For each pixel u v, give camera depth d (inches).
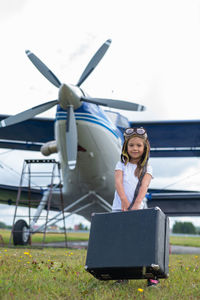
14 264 108.2
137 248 65.6
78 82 310.7
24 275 83.6
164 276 68.6
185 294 71.2
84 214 440.5
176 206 468.8
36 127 476.1
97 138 310.0
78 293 70.3
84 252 217.0
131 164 89.9
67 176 347.3
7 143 522.3
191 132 476.4
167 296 68.6
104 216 72.9
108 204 362.6
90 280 85.9
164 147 525.7
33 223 325.7
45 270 95.0
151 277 70.1
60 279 86.0
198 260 181.0
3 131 490.9
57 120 304.5
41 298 61.7
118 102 301.6
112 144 322.3
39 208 361.4
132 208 82.1
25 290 66.1
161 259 65.9
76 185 353.7
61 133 305.7
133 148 87.4
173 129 470.9
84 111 302.7
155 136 496.1
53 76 317.1
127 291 72.6
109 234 70.2
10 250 207.2
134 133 87.6
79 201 360.2
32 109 308.7
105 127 314.7
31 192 440.8
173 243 620.4
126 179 88.4
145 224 66.9
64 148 314.0
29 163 310.8
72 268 108.3
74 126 293.0
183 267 124.0
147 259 63.7
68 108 295.3
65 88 284.5
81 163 325.1
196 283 88.0
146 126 467.8
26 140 515.8
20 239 328.8
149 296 66.8
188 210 476.7
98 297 65.2
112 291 71.1
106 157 322.3
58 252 206.2
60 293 69.3
